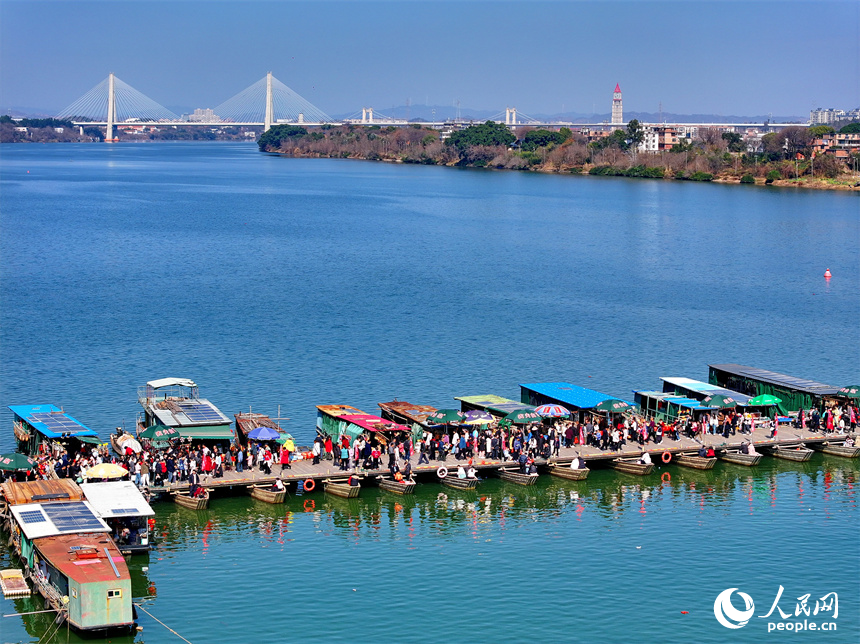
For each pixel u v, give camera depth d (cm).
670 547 6900
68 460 7538
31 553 6144
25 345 11875
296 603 6003
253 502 7600
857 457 8925
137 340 12250
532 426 8638
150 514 6506
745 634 5700
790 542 7000
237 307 14450
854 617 5925
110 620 5534
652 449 8638
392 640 5578
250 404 9731
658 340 12875
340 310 14362
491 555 6731
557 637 5631
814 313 14825
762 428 9281
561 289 16525
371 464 7994
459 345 12319
